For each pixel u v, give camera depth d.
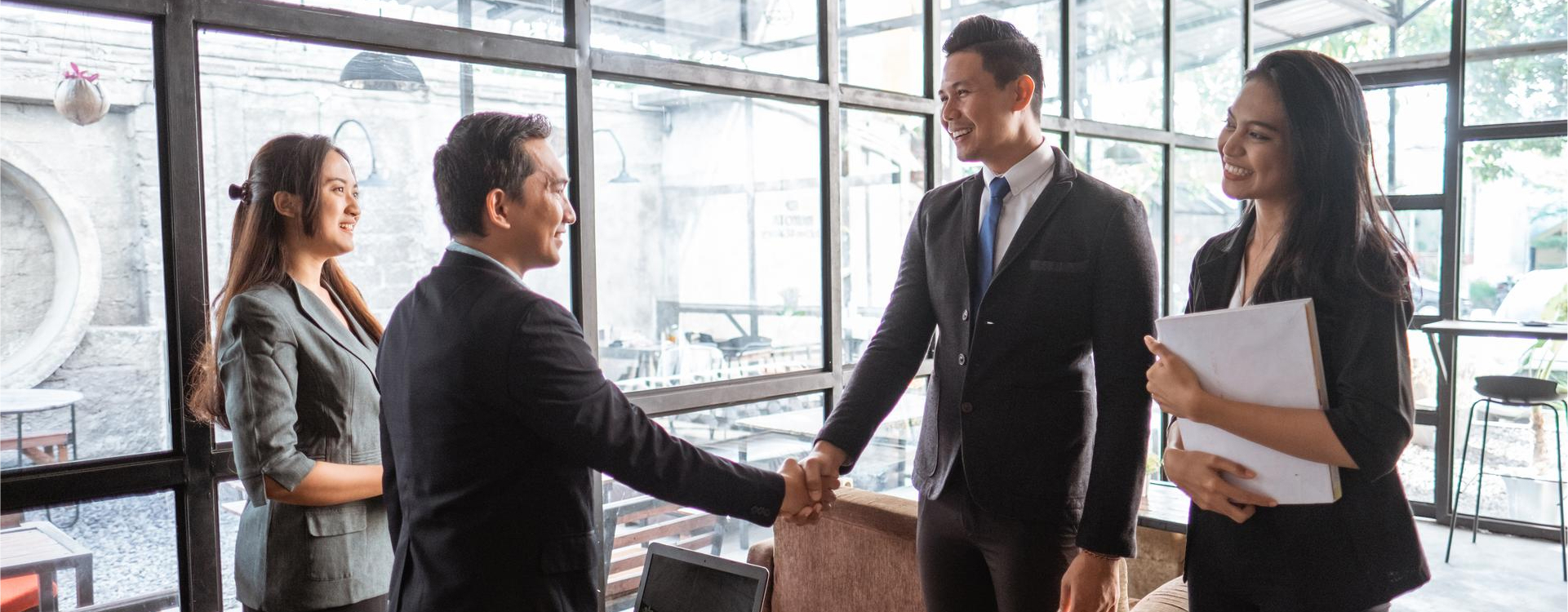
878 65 3.59
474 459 1.26
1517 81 4.79
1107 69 4.46
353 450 1.75
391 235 2.58
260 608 1.68
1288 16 5.33
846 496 2.31
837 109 3.40
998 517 1.63
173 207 2.06
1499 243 4.93
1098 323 1.58
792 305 3.38
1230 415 1.19
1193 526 1.34
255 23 2.15
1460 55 4.91
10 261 1.96
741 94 3.16
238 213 1.75
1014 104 1.65
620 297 2.94
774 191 3.30
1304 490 1.17
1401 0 5.05
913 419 3.83
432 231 2.67
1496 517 5.03
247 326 1.65
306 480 1.63
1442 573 4.39
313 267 1.80
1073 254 1.59
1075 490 1.63
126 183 2.05
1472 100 4.92
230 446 2.16
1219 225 5.22
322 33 2.25
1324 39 5.29
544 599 1.27
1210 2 5.00
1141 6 4.61
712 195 3.13
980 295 1.68
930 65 3.74
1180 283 4.99
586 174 2.74
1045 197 1.62
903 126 3.70
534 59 2.62
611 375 2.93
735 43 3.12
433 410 1.28
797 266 3.39
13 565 1.93
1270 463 1.20
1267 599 1.25
